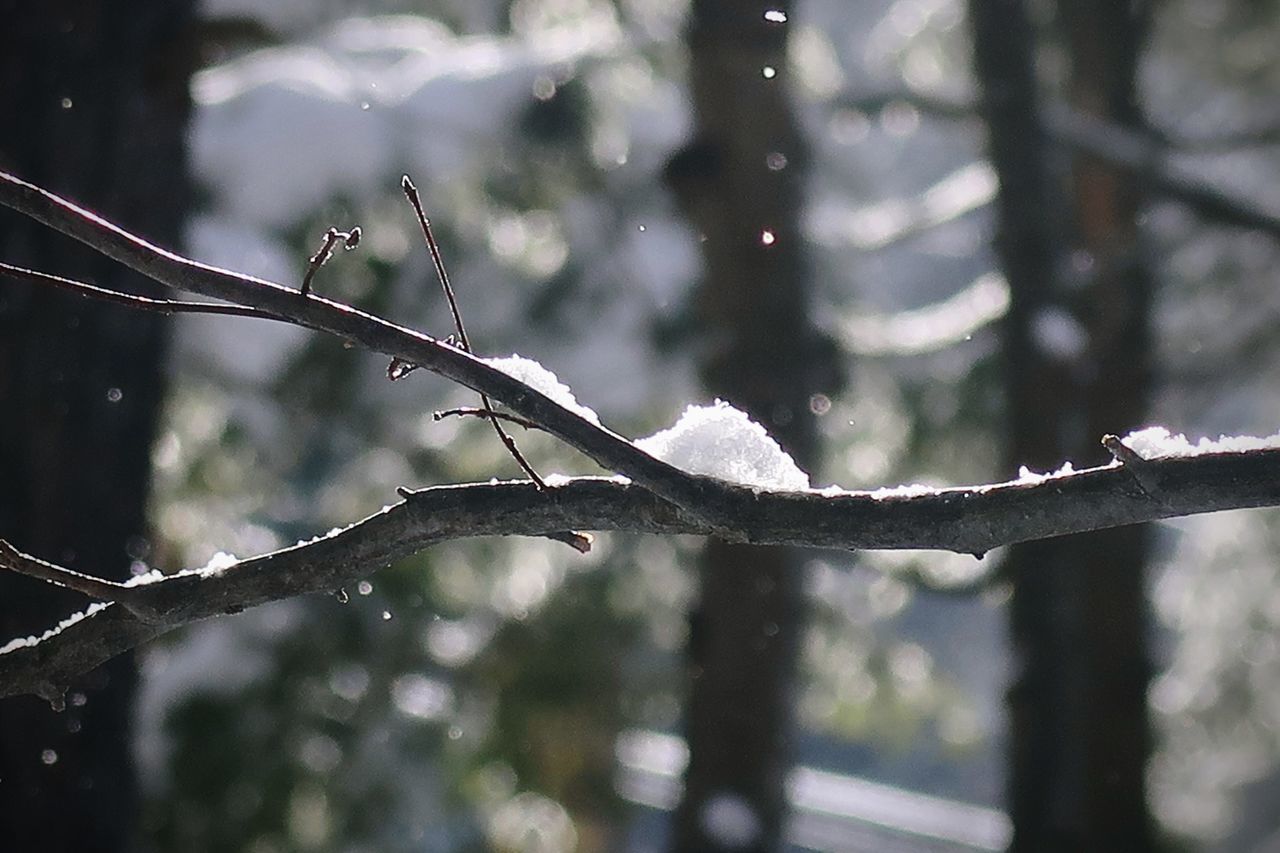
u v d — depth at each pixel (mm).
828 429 12961
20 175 6047
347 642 11812
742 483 2266
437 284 11469
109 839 6227
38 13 6090
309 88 10578
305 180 10336
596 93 11703
